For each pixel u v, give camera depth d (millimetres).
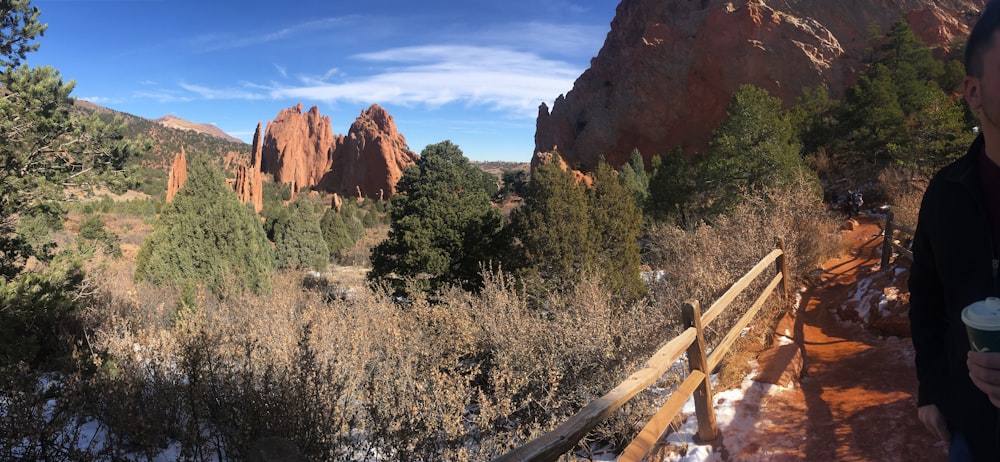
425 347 8406
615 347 6410
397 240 21812
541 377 6277
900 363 4641
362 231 64750
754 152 21547
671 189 27297
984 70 1103
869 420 3527
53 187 10703
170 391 6484
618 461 2518
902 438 3215
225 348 7766
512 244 18188
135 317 12109
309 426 5387
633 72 87000
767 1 79062
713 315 3797
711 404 3566
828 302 7434
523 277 14641
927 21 71312
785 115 32250
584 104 98875
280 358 7098
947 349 1427
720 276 6613
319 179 175250
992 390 1042
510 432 5672
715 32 79000
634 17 94562
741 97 22531
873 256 10531
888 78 33312
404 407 5422
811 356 5223
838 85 71875
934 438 3145
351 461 5469
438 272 19828
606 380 6145
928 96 22172
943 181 1362
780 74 74562
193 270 21641
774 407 3918
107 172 11672
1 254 10664
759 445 3383
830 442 3305
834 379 4465
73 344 7562
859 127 28328
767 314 6227
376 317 10188
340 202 111938
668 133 85188
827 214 14797
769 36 75562
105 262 12820
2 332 7898
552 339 6719
